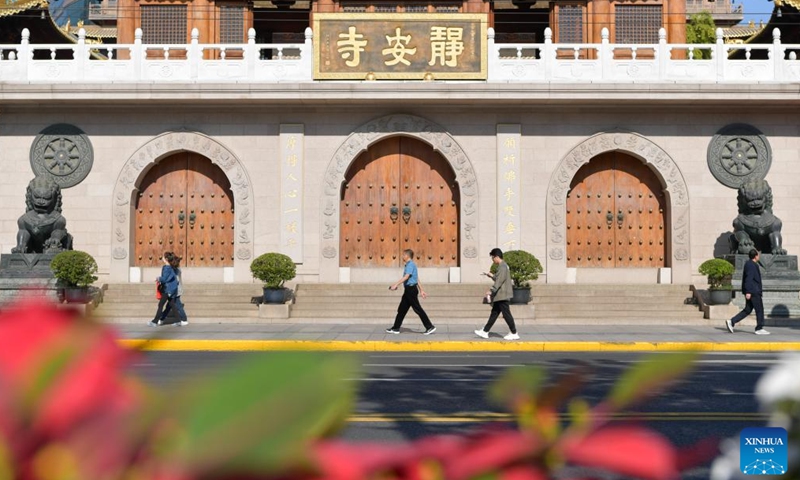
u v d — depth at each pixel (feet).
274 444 1.55
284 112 100.99
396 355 58.39
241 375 1.62
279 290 87.97
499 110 100.99
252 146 100.89
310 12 125.59
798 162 100.17
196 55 99.55
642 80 98.32
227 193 102.12
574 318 86.43
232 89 97.30
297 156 100.48
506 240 99.96
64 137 100.42
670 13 123.85
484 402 34.55
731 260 92.53
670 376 2.19
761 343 62.13
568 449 1.99
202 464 1.53
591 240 102.12
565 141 101.09
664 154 100.58
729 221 100.07
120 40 122.21
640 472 1.93
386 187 102.42
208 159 102.37
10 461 1.53
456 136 101.14
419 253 101.76
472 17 98.02
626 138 100.83
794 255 91.04
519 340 65.77
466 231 100.12
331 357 1.71
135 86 97.30
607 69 99.25
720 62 98.94
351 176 102.58
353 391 1.83
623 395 2.19
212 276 100.42
